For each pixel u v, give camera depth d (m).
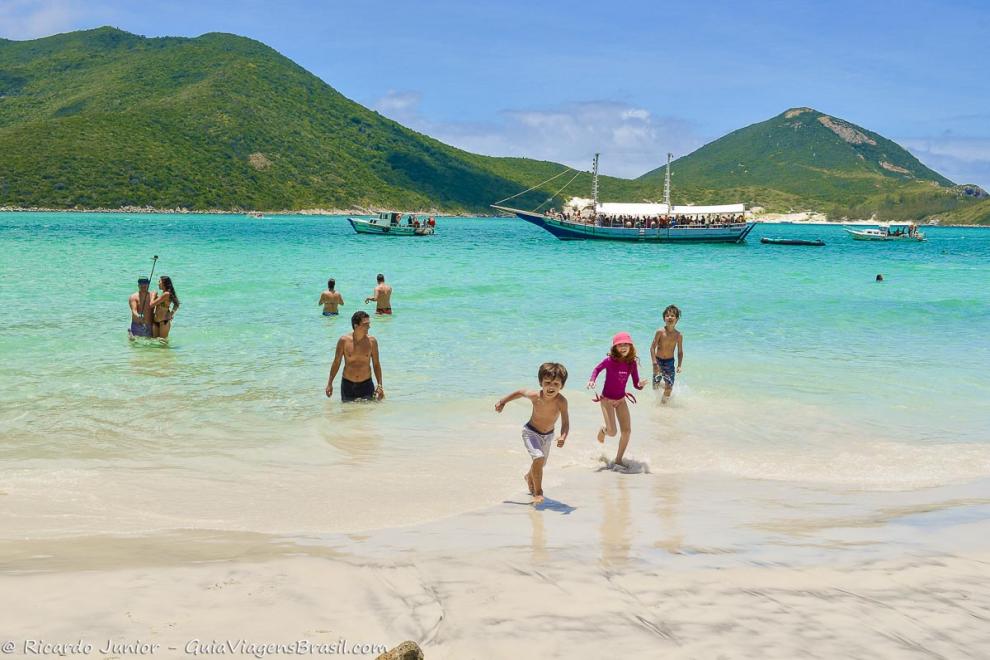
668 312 10.10
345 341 9.58
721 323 17.59
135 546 4.77
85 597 3.83
